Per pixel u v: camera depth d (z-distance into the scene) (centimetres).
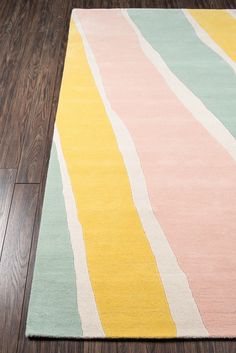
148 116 181
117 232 139
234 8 256
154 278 127
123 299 123
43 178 160
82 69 205
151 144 168
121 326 118
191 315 120
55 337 117
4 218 146
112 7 256
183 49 220
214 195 150
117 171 158
